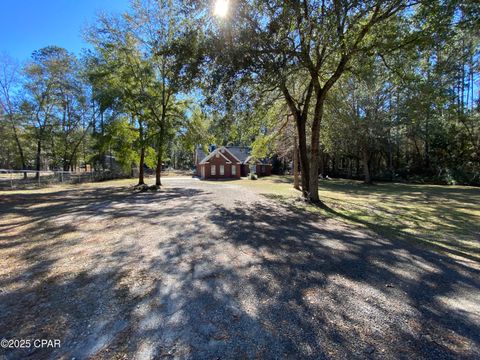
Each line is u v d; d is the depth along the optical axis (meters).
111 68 15.55
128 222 6.95
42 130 26.47
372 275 3.64
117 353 2.03
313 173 10.64
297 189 17.09
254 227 6.50
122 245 4.92
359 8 7.17
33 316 2.56
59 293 3.03
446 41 7.26
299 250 4.72
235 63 7.55
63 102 26.55
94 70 16.20
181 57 8.43
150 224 6.72
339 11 7.15
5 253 4.44
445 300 2.96
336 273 3.69
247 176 33.59
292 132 17.14
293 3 6.91
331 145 22.61
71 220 7.19
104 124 16.28
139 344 2.14
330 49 8.11
